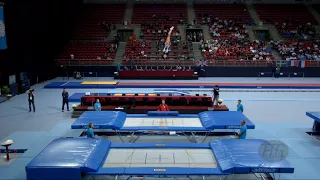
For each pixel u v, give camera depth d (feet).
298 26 113.91
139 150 29.09
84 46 100.32
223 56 94.73
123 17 117.91
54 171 23.86
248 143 28.73
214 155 27.58
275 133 40.86
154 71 87.10
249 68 91.81
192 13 121.90
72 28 109.60
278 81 84.28
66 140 29.37
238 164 24.41
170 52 97.50
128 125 36.17
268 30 114.32
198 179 28.14
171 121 37.96
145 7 124.47
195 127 35.17
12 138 38.45
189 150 29.14
